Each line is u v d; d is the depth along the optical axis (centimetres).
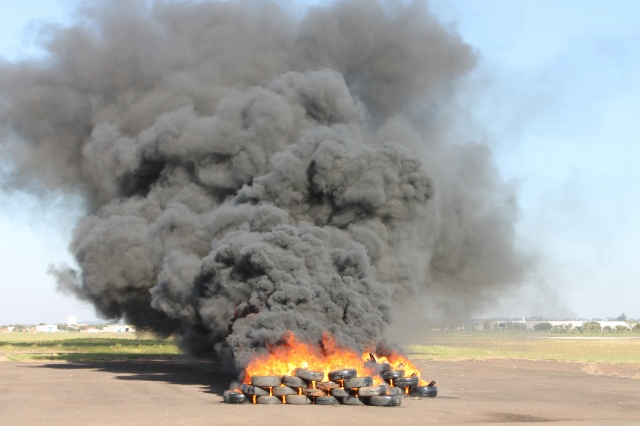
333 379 3088
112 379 4416
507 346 9362
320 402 3047
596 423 2550
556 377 4656
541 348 9075
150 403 3116
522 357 6938
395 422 2534
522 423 2534
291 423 2484
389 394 3088
